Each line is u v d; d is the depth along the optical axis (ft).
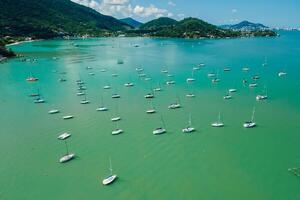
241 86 498.28
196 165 257.14
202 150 281.74
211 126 332.80
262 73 597.11
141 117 365.20
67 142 303.48
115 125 342.85
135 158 270.05
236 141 297.74
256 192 220.64
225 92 463.83
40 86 528.63
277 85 500.33
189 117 359.66
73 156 275.18
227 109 385.29
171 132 319.68
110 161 265.95
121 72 640.58
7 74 633.61
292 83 512.22
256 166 253.65
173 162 262.88
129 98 444.55
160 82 540.11
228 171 247.29
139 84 528.63
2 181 241.35
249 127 328.08
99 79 575.38
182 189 225.97
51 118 369.30
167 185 231.30
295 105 395.96
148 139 305.53
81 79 578.25
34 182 239.09
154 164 260.21
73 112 389.19
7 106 418.92
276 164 256.11
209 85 510.17
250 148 283.38
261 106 394.52
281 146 286.25
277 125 332.60
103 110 393.70
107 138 310.86
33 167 259.80
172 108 393.09
